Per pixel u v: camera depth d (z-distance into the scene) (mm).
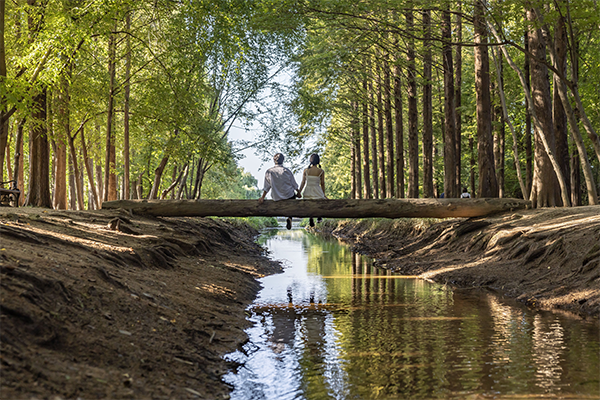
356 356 6066
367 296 10305
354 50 21266
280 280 12734
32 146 16922
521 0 13750
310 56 22750
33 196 16828
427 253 16047
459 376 5234
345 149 47656
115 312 5598
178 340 5789
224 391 4859
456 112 26828
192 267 10648
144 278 7719
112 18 15000
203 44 18531
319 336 7051
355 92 27531
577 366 5422
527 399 4559
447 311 8602
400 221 23828
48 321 4527
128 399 3932
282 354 6184
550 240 10938
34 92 14602
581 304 8297
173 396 4312
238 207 14172
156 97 20266
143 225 13406
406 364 5699
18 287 4730
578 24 15352
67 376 3926
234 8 18469
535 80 15906
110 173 25328
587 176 14703
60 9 15250
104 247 8359
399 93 26766
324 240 29734
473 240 14180
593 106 22266
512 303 9203
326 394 4836
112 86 19422
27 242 6785
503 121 26031
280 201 14094
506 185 35938
